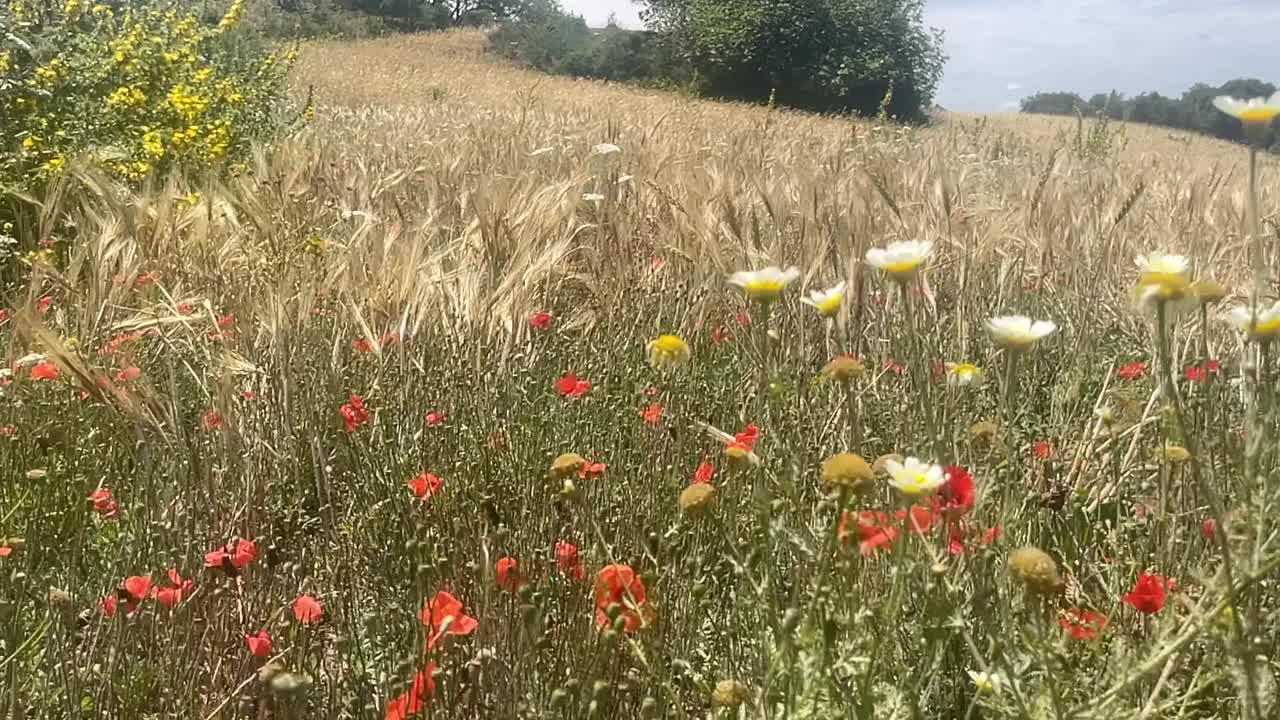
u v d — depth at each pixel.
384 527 3.08
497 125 11.66
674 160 7.27
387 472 3.34
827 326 4.20
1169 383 1.70
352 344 4.16
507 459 3.23
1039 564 1.70
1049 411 3.89
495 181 5.86
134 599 2.40
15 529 3.09
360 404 3.51
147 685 2.49
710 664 2.55
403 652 2.53
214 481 3.26
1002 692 1.96
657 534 2.82
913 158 8.73
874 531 1.99
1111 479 3.26
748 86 50.62
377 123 12.40
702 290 4.62
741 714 2.13
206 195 5.21
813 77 48.97
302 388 3.82
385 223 5.17
